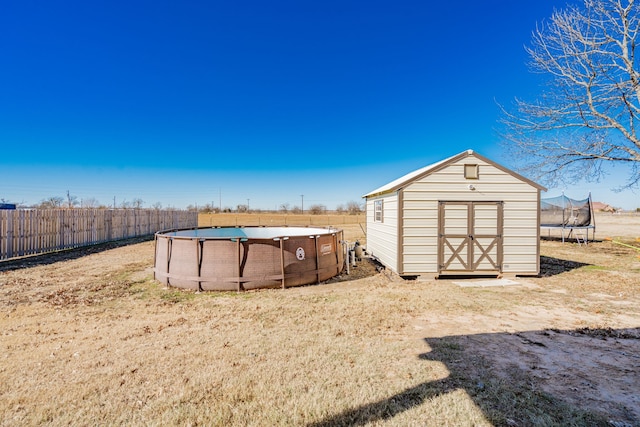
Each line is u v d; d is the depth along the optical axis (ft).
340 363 12.22
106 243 54.19
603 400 9.83
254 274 24.35
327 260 28.22
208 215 136.46
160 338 14.60
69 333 15.23
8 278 27.50
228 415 9.11
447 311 18.95
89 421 8.82
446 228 28.73
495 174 28.91
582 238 63.21
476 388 10.46
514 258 28.84
